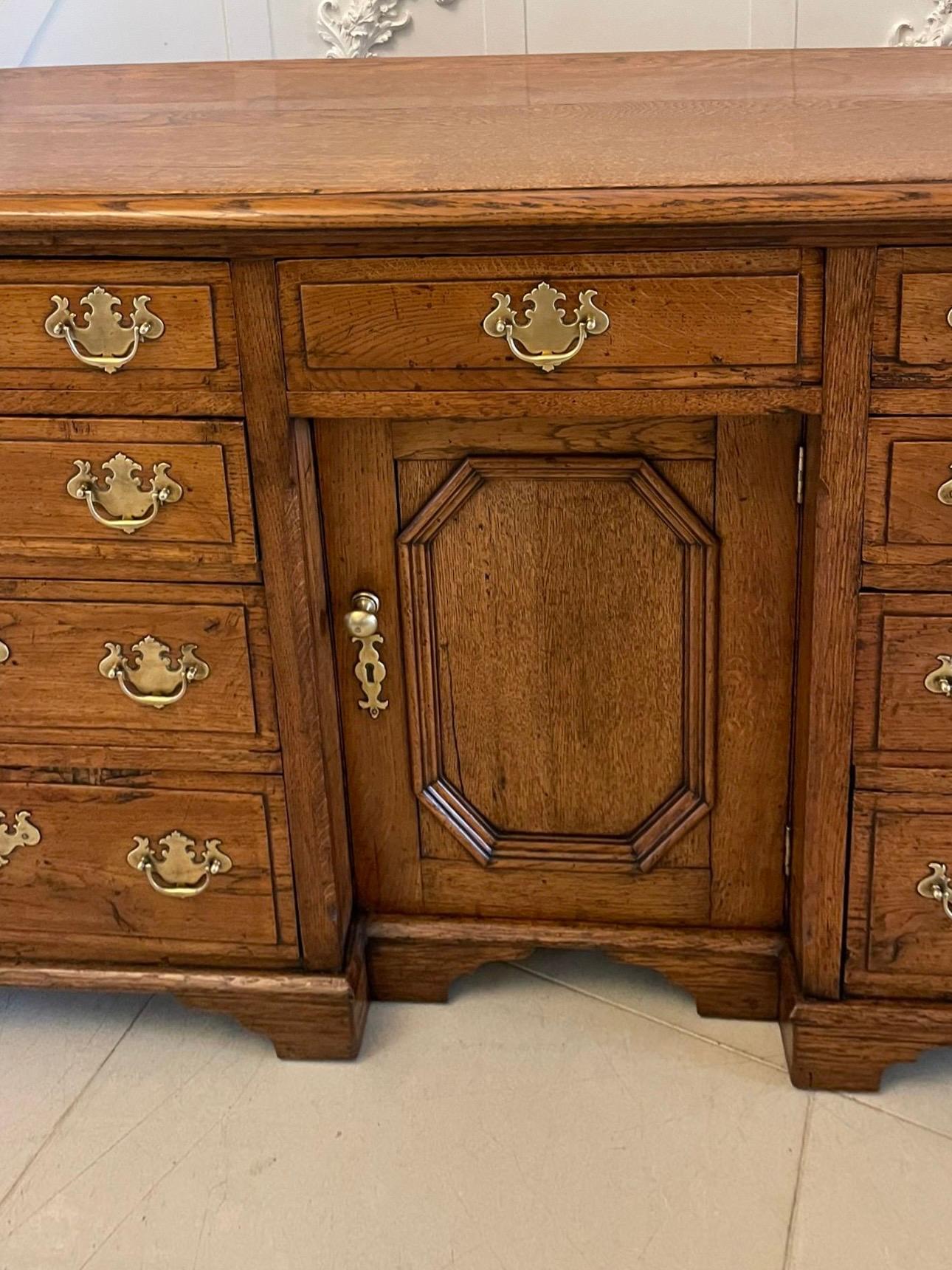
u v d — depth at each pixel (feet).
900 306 3.63
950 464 3.76
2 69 5.61
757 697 4.35
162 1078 4.66
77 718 4.37
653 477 4.09
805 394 3.76
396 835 4.71
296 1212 4.12
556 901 4.73
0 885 4.64
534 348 3.78
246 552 4.08
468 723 4.53
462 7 5.69
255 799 4.41
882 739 4.09
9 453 4.02
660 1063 4.63
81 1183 4.25
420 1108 4.49
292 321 3.80
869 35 5.61
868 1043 4.41
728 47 5.67
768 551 4.16
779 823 4.51
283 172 3.86
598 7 5.66
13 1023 4.91
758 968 4.68
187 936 4.64
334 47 5.74
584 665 4.40
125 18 5.77
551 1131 4.38
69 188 3.75
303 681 4.23
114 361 3.87
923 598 3.92
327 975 4.60
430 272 3.72
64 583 4.19
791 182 3.52
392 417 4.01
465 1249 3.99
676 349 3.75
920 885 4.24
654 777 4.53
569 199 3.54
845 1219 4.04
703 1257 3.93
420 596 4.34
